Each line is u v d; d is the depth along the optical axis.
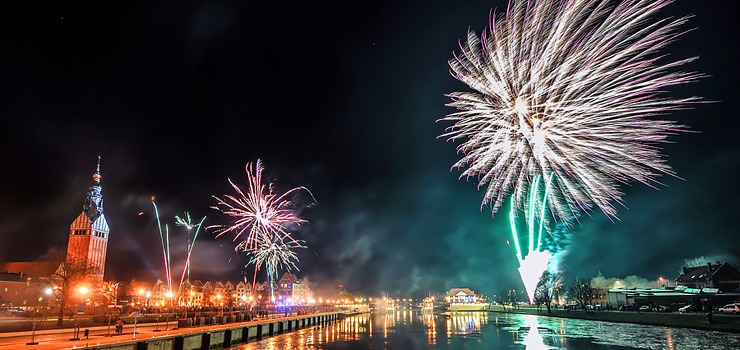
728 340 50.97
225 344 57.78
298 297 196.00
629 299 110.19
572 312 113.75
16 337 41.97
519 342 62.00
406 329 92.88
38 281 126.81
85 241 159.25
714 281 107.31
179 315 72.44
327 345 62.38
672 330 65.00
